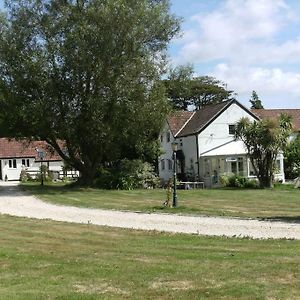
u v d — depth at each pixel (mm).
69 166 50062
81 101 41125
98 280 10070
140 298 8750
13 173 74625
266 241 14773
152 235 16547
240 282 9469
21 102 41062
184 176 52344
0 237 16406
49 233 17172
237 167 48531
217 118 50812
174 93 46875
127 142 44969
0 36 41188
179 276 10164
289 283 9312
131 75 40938
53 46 40344
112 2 39688
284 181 48250
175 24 42438
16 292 9297
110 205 26984
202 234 16641
